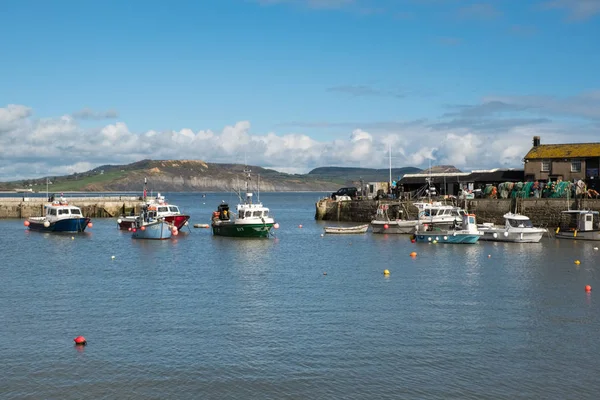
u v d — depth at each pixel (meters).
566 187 75.12
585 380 22.72
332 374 23.27
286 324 29.72
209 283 40.38
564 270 45.31
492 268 46.47
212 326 29.38
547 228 71.00
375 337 27.59
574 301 34.59
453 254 55.03
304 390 21.89
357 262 50.22
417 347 26.20
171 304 33.94
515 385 22.28
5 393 21.67
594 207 70.81
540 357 25.03
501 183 83.75
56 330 28.77
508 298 35.41
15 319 30.67
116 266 48.16
